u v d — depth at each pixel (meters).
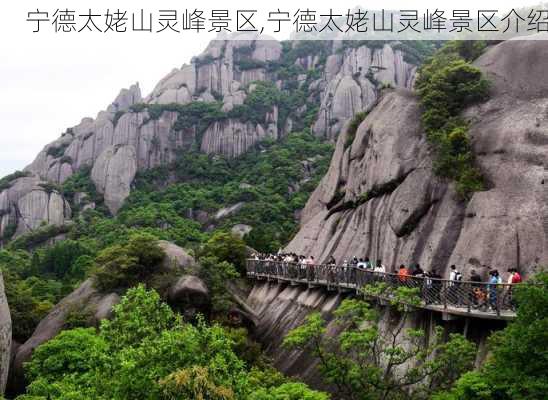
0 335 30.45
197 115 127.88
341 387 20.31
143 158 121.31
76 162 126.50
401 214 33.53
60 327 35.84
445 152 32.97
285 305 37.84
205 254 49.06
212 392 14.29
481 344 20.92
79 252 72.94
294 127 126.56
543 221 26.47
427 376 21.47
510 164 30.11
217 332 16.45
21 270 72.00
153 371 15.12
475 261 27.48
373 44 128.25
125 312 18.72
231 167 117.75
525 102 33.12
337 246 39.69
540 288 15.31
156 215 92.38
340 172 45.56
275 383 24.47
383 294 26.00
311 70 139.38
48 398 21.73
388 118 39.50
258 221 83.19
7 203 106.38
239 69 147.25
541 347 14.47
